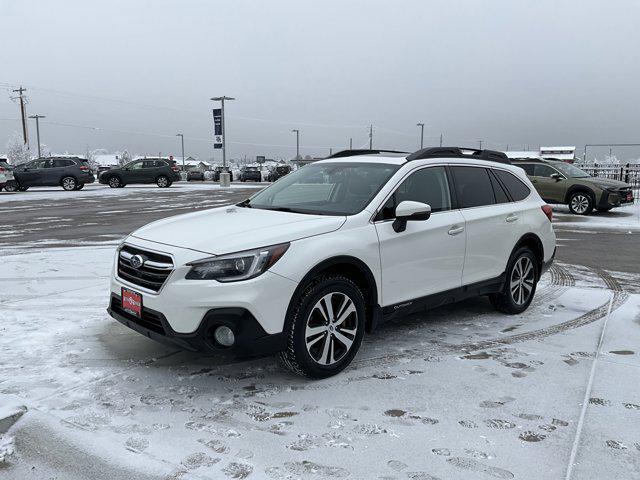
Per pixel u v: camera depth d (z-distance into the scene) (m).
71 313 5.60
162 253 3.79
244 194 26.66
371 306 4.34
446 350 4.72
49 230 12.66
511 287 5.73
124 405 3.60
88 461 2.96
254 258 3.67
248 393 3.82
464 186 5.29
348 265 4.12
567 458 3.04
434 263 4.77
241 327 3.63
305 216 4.30
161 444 3.12
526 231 5.77
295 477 2.82
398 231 4.43
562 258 9.64
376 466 2.94
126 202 21.38
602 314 5.93
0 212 17.14
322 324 4.01
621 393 3.88
